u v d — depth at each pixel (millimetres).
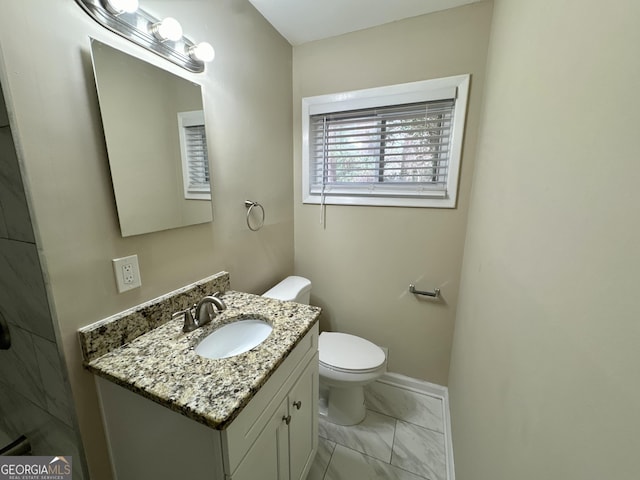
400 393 1805
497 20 1195
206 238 1212
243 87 1341
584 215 421
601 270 367
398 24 1473
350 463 1354
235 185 1352
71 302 762
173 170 1026
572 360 422
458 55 1388
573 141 477
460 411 1266
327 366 1436
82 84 746
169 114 996
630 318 305
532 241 617
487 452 809
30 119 651
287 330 988
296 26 1524
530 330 587
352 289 1880
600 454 345
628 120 332
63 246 734
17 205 679
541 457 493
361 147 1692
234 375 751
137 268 928
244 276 1483
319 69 1686
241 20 1291
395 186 1675
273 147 1630
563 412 435
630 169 321
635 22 331
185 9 1010
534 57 698
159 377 741
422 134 1575
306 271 1994
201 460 698
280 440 921
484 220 1112
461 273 1568
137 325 925
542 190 589
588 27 453
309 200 1867
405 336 1803
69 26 707
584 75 455
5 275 782
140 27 863
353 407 1551
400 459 1378
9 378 936
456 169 1485
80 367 797
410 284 1720
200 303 1017
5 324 851
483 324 977
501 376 743
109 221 837
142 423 775
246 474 737
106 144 809
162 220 999
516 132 797
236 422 678
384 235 1724
